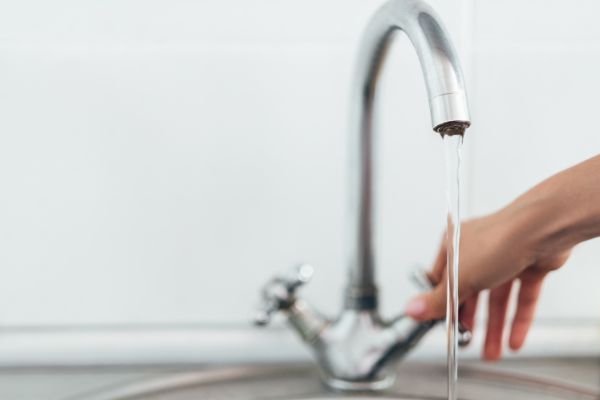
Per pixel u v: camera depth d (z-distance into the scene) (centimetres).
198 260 62
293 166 61
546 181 42
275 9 60
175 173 61
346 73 60
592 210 40
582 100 61
